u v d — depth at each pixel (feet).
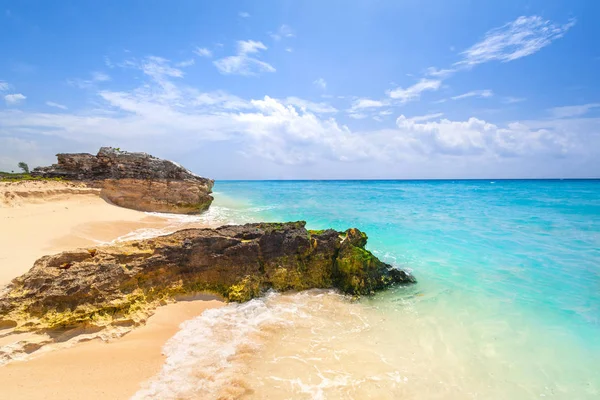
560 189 185.57
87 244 46.65
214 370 21.04
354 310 30.66
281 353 23.24
